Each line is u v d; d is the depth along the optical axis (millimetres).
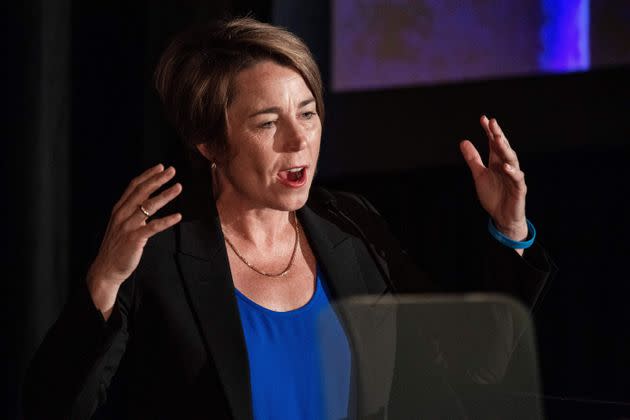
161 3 7508
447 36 8023
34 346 7445
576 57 7574
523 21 7758
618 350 7809
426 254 8211
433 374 3000
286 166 3480
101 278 3189
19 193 7391
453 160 8031
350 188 8445
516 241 3525
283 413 3389
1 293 7480
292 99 3486
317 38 8219
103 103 7582
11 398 7449
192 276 3557
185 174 7391
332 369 3389
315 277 3766
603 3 7422
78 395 3230
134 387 3543
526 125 7781
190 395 3404
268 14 7840
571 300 7965
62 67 7426
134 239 3055
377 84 8234
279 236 3840
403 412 3018
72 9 7492
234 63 3492
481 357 2953
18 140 7363
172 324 3479
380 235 3934
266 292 3666
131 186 3137
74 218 7582
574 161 7828
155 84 3748
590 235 7867
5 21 7355
